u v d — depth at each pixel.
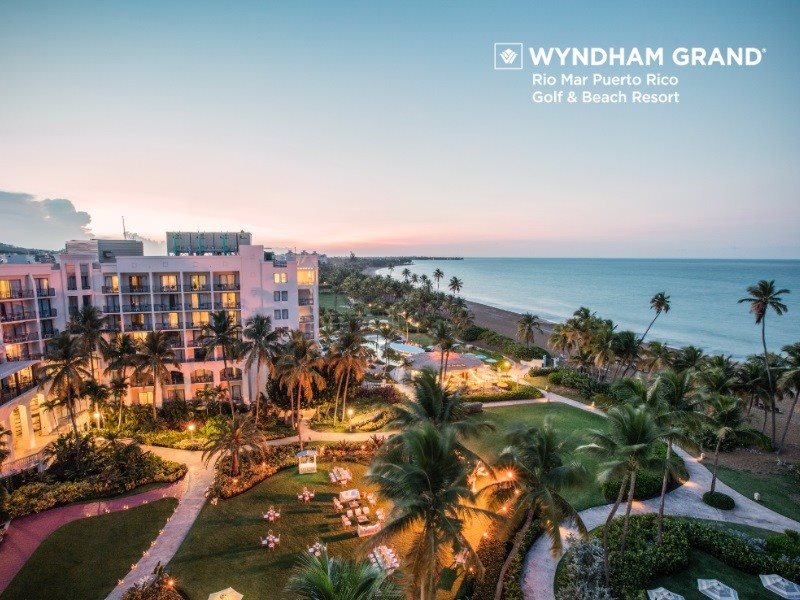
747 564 27.94
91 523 32.41
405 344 91.06
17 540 30.50
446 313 144.75
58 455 40.47
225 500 35.31
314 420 53.69
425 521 18.58
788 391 49.25
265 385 61.44
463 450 26.38
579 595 24.83
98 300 58.06
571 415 56.12
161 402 58.34
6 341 48.00
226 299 61.16
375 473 21.23
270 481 38.47
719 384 45.66
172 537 30.80
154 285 58.97
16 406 42.66
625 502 35.91
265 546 29.59
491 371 77.31
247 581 26.53
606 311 181.62
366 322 117.69
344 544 30.03
